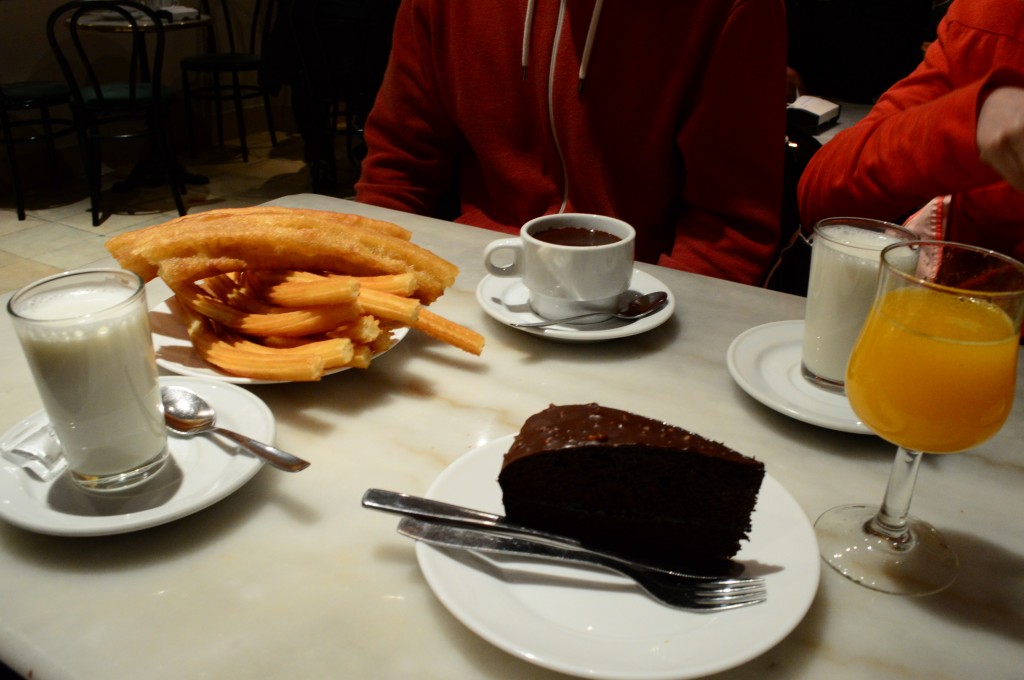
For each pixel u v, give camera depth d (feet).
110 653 1.50
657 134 4.57
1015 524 1.93
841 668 1.51
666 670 1.36
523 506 1.79
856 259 2.29
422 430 2.29
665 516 1.73
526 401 2.45
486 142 4.94
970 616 1.64
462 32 4.73
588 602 1.61
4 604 1.61
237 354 2.42
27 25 12.04
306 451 2.17
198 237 2.50
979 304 1.68
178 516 1.76
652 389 2.54
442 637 1.57
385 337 2.56
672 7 4.25
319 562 1.76
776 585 1.61
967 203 3.78
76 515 1.79
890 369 1.70
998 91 2.98
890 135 3.56
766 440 2.28
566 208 4.89
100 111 10.41
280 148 15.40
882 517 1.86
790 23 8.00
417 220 4.05
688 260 4.45
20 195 10.70
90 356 1.73
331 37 10.99
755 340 2.80
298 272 2.72
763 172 4.49
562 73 4.52
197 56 13.61
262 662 1.49
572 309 2.87
